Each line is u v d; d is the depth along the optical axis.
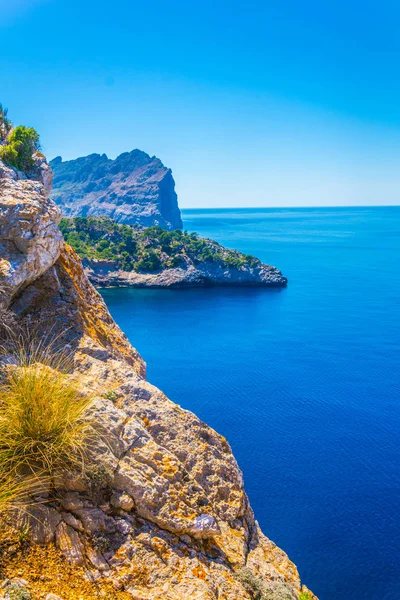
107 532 7.98
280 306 192.50
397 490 67.69
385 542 56.41
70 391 9.19
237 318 173.12
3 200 11.25
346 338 145.62
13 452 8.06
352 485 68.81
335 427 87.81
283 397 102.06
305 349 135.75
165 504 8.61
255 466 74.25
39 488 8.00
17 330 11.23
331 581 49.94
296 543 56.16
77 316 12.36
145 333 154.25
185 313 182.50
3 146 14.52
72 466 8.33
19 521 7.53
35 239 11.12
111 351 13.08
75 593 6.96
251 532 10.80
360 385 108.31
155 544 8.13
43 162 15.52
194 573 8.06
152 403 10.88
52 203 12.44
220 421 90.50
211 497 10.14
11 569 6.95
